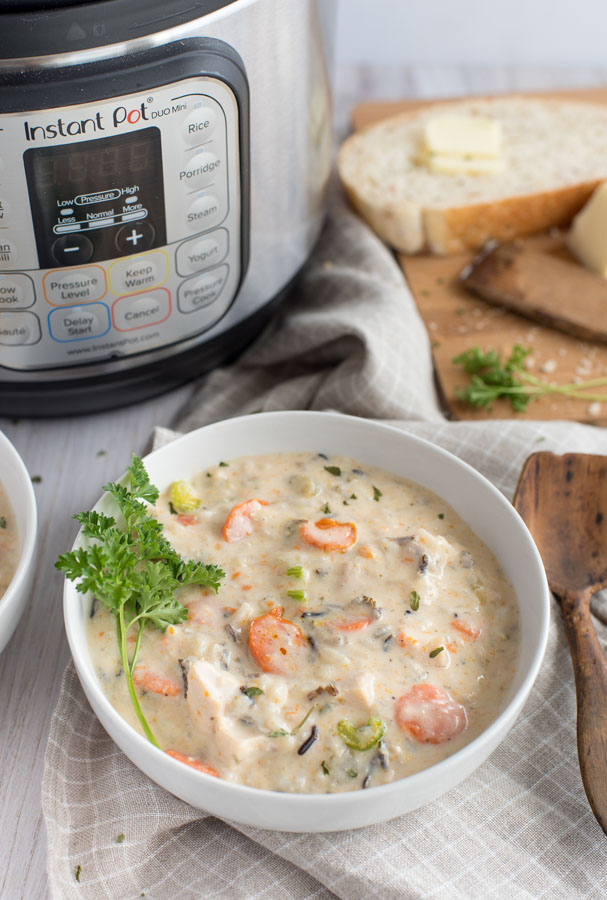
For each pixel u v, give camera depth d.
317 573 0.56
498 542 0.57
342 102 0.92
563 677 0.58
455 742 0.51
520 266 0.77
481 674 0.53
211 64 0.56
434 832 0.52
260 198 0.63
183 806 0.53
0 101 0.54
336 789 0.50
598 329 0.72
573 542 0.61
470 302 0.76
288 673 0.53
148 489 0.57
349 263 0.76
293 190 0.65
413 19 0.95
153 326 0.63
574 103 0.88
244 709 0.51
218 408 0.69
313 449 0.62
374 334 0.68
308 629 0.54
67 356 0.63
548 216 0.80
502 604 0.56
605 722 0.54
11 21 0.52
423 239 0.79
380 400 0.68
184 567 0.55
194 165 0.59
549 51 0.98
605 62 0.98
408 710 0.52
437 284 0.78
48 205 0.57
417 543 0.57
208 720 0.51
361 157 0.83
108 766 0.54
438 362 0.72
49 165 0.56
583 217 0.77
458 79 0.95
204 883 0.52
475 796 0.54
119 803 0.53
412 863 0.51
